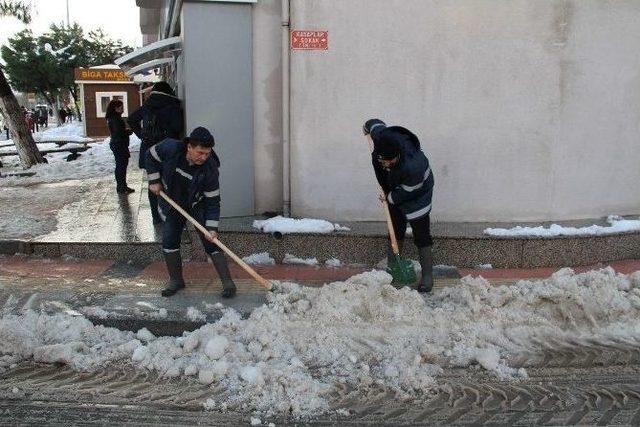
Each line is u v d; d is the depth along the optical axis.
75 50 43.56
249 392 3.97
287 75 6.81
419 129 6.95
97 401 3.92
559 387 4.15
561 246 6.46
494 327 4.89
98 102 26.72
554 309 5.08
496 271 6.33
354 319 4.84
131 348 4.47
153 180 5.29
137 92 26.94
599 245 6.56
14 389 4.02
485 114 6.96
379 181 5.74
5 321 4.60
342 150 6.95
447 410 3.87
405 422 3.72
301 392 3.97
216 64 6.87
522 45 6.87
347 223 6.99
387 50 6.82
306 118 6.89
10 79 43.72
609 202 7.32
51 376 4.22
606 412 3.84
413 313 4.93
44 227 7.16
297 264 6.46
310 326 4.74
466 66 6.88
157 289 5.61
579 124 7.07
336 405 3.90
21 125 13.87
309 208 7.03
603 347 4.71
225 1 6.76
